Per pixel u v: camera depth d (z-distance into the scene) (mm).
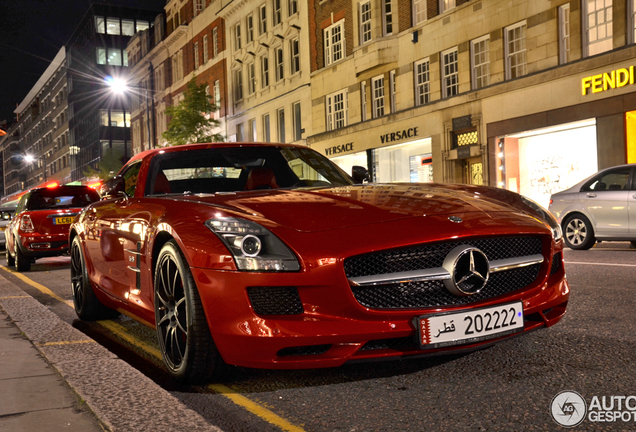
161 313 3463
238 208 3232
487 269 2971
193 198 3604
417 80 21906
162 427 2363
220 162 4566
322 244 2873
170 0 45250
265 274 2826
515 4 17859
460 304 2977
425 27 21203
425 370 3268
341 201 3330
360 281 2838
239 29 35625
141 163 4637
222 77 37281
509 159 18562
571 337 3816
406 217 3078
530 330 3160
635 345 3555
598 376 3008
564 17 16656
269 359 2836
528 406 2643
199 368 3105
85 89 70000
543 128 17203
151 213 3699
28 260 11453
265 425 2605
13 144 118625
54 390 2928
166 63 46188
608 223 9742
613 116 15234
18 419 2523
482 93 18906
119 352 4180
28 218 11086
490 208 3314
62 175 84312
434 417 2574
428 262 2967
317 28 27266
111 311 5422
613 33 15227
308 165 4742
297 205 3254
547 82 16922
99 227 4703
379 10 22734
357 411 2707
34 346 3867
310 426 2564
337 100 26375
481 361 3381
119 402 2666
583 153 16531
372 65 22953
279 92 30859
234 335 2855
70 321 5555
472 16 19312
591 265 7637
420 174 22500
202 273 2953
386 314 2844
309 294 2832
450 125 20312
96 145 65500
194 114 33938
